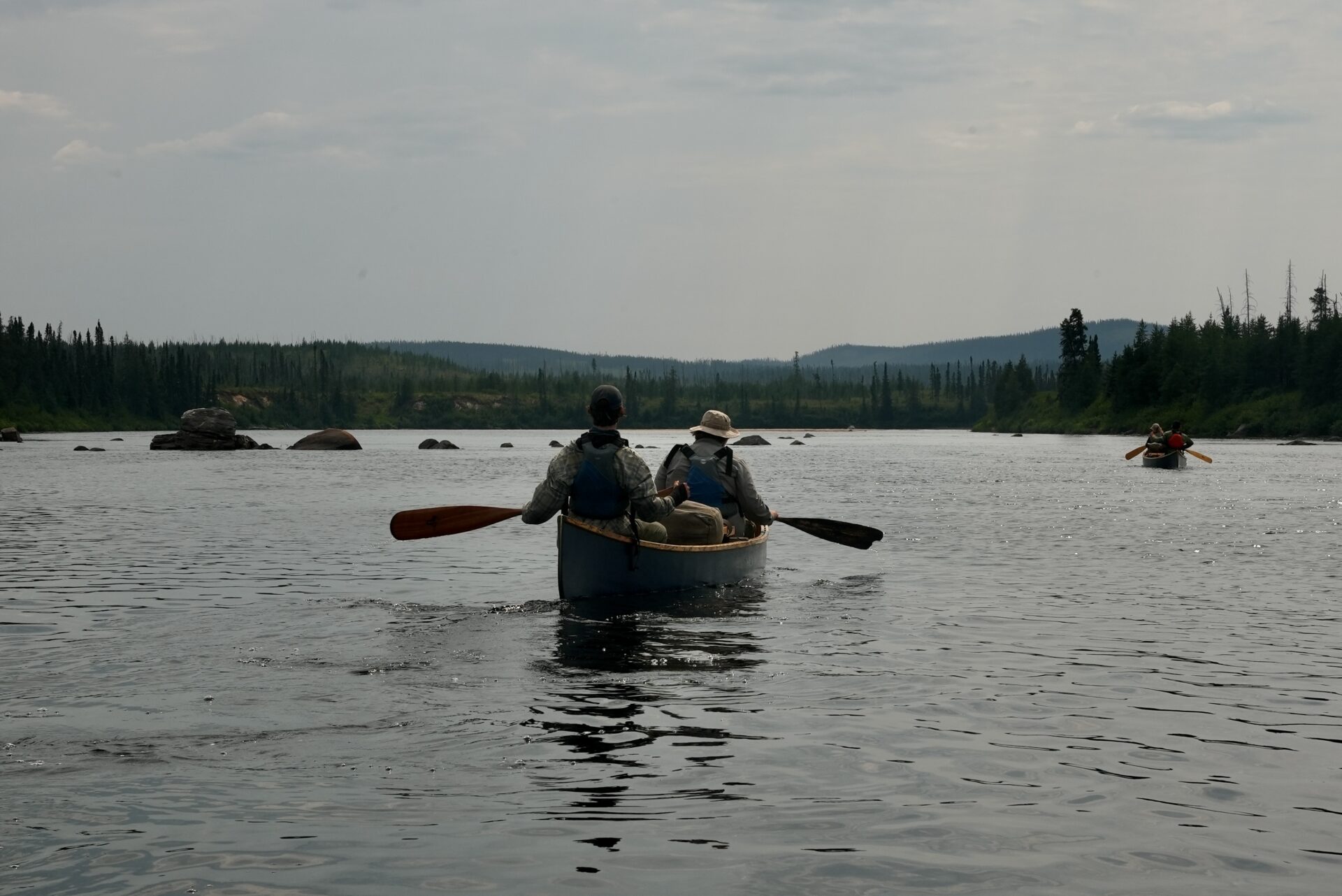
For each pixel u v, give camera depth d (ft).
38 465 143.64
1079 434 480.23
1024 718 19.69
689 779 16.15
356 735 18.26
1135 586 37.11
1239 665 24.36
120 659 24.40
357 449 215.51
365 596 34.27
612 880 12.62
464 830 14.12
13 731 18.39
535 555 45.62
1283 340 400.26
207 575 39.32
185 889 12.27
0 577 38.55
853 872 12.90
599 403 33.91
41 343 521.65
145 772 16.30
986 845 13.78
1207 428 403.54
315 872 12.77
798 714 19.83
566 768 16.58
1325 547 49.65
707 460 39.99
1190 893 12.42
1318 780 16.31
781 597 34.50
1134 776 16.46
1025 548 49.39
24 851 13.34
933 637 27.63
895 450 248.93
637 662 24.36
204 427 205.26
